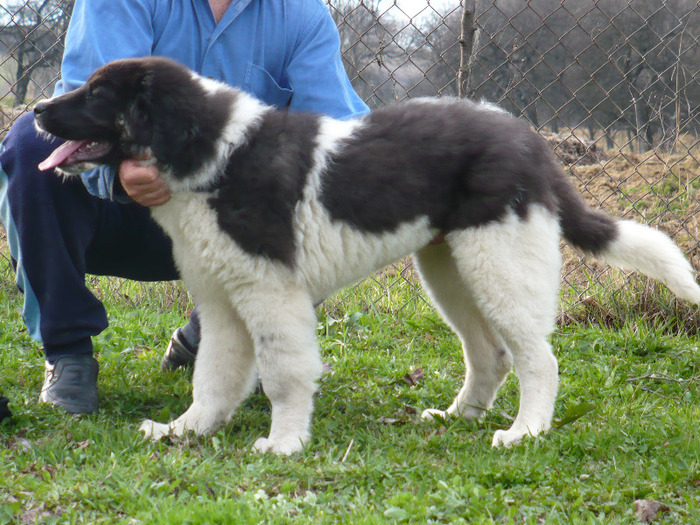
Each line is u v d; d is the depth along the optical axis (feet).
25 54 18.90
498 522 7.14
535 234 9.60
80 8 10.02
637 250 10.24
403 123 9.61
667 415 10.71
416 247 9.90
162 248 11.53
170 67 8.86
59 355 10.47
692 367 13.75
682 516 7.48
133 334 14.12
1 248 17.92
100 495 7.27
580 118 23.81
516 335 9.63
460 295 10.68
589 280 16.76
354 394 11.60
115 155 9.12
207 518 6.77
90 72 9.62
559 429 10.00
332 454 8.68
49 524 6.77
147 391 11.07
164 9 10.41
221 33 10.59
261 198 8.81
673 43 20.99
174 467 7.86
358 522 6.79
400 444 9.29
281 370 9.02
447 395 11.83
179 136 8.64
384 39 16.07
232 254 8.83
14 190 10.03
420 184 9.42
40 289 10.36
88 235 10.56
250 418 10.34
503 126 9.74
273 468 8.02
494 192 9.35
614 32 21.62
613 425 10.12
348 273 9.71
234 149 8.80
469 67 14.43
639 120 19.98
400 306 16.22
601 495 7.82
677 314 15.81
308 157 9.12
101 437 8.96
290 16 10.95
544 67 22.35
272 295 8.99
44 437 8.92
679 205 20.57
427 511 7.12
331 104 11.03
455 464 8.60
